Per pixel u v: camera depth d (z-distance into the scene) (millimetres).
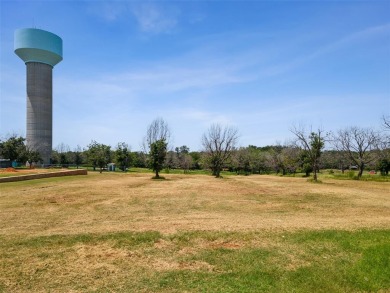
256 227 9312
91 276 5656
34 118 73500
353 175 39594
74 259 6535
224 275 5703
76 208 12836
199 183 27016
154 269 6008
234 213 11992
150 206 13523
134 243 7641
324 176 44156
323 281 5445
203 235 8336
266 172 62156
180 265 6234
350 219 10898
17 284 5312
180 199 15859
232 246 7496
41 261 6402
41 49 72625
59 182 25422
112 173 43344
